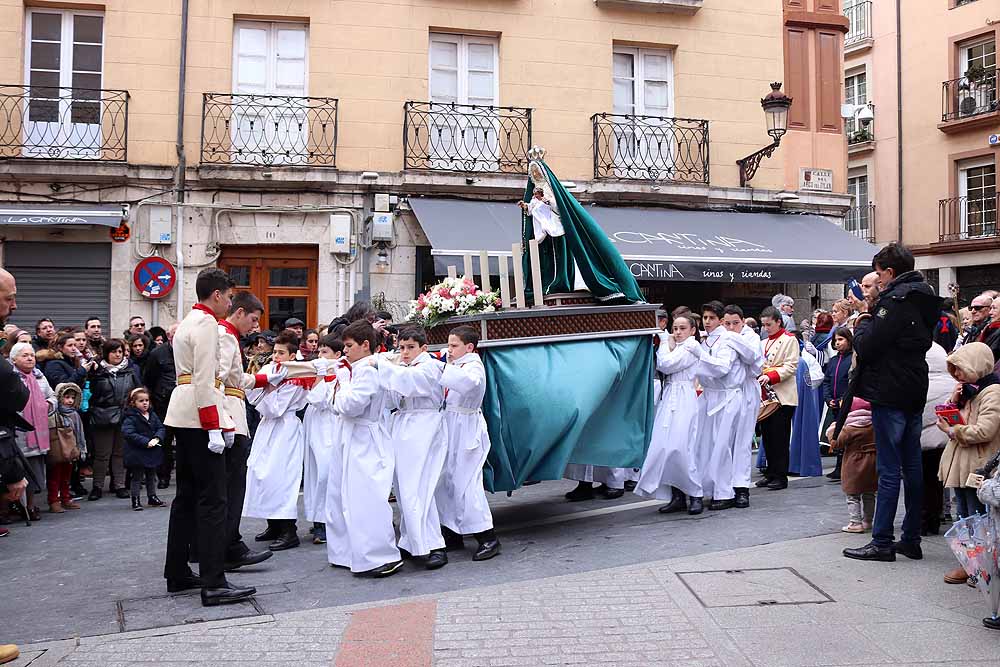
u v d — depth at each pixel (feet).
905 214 75.61
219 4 44.62
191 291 43.68
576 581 17.24
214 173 43.37
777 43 52.11
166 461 31.73
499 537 22.21
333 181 44.37
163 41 44.21
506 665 13.01
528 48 48.21
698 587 16.51
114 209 42.65
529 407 20.75
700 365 24.12
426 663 13.14
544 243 23.43
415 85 46.52
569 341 21.94
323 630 14.80
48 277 43.16
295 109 45.09
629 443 22.84
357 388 19.03
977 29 70.44
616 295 22.62
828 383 30.45
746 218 50.11
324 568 19.76
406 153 45.78
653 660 13.07
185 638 14.58
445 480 20.44
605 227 45.55
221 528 16.87
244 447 19.65
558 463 21.13
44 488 26.30
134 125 43.80
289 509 21.79
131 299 43.21
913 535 18.19
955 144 71.77
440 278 45.65
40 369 29.22
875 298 19.83
